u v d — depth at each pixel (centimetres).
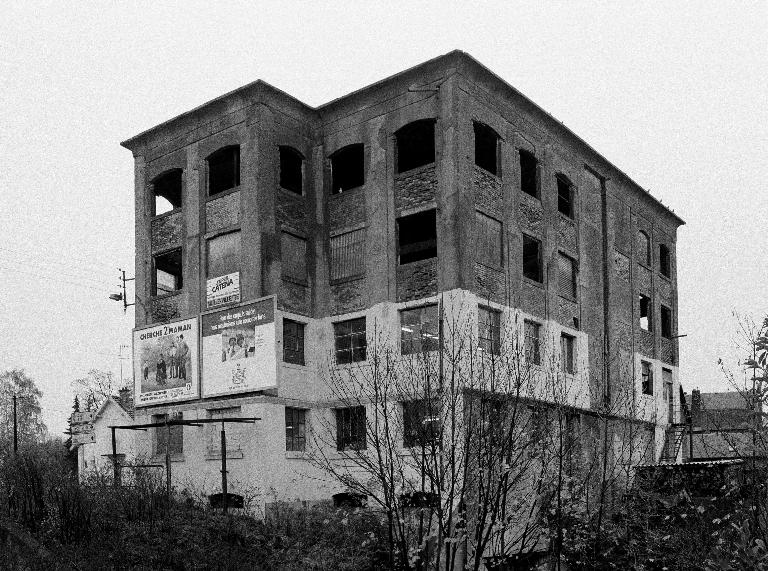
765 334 877
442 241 2497
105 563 1778
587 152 3319
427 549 1655
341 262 2791
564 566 1906
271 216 2694
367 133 2766
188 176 2956
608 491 2209
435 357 2136
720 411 2005
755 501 1064
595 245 3353
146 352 2977
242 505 2517
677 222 4322
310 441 2664
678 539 1880
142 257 3094
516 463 1622
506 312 2612
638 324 3672
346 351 2725
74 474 2323
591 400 3006
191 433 2744
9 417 6631
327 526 2212
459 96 2541
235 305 2683
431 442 1662
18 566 1759
